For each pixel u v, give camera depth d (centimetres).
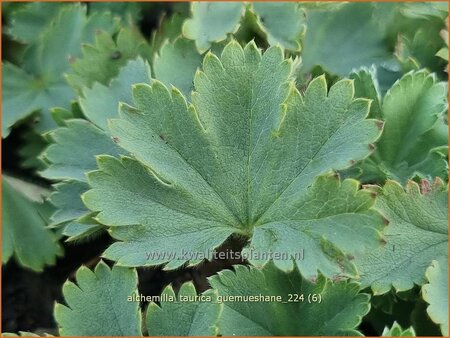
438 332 9
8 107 13
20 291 12
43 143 13
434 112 10
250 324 9
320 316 9
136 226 9
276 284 9
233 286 9
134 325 8
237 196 9
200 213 9
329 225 8
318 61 12
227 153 9
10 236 12
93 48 12
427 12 12
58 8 14
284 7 11
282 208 9
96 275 9
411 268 9
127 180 9
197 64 11
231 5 11
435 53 12
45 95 13
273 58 9
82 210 10
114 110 11
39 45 14
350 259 8
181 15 13
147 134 9
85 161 10
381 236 8
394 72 12
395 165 10
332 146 9
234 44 9
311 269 8
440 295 9
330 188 8
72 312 9
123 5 14
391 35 12
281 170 9
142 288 11
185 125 9
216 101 9
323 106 9
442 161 10
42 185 12
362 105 9
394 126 10
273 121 9
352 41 12
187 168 9
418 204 9
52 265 12
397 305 10
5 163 13
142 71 11
